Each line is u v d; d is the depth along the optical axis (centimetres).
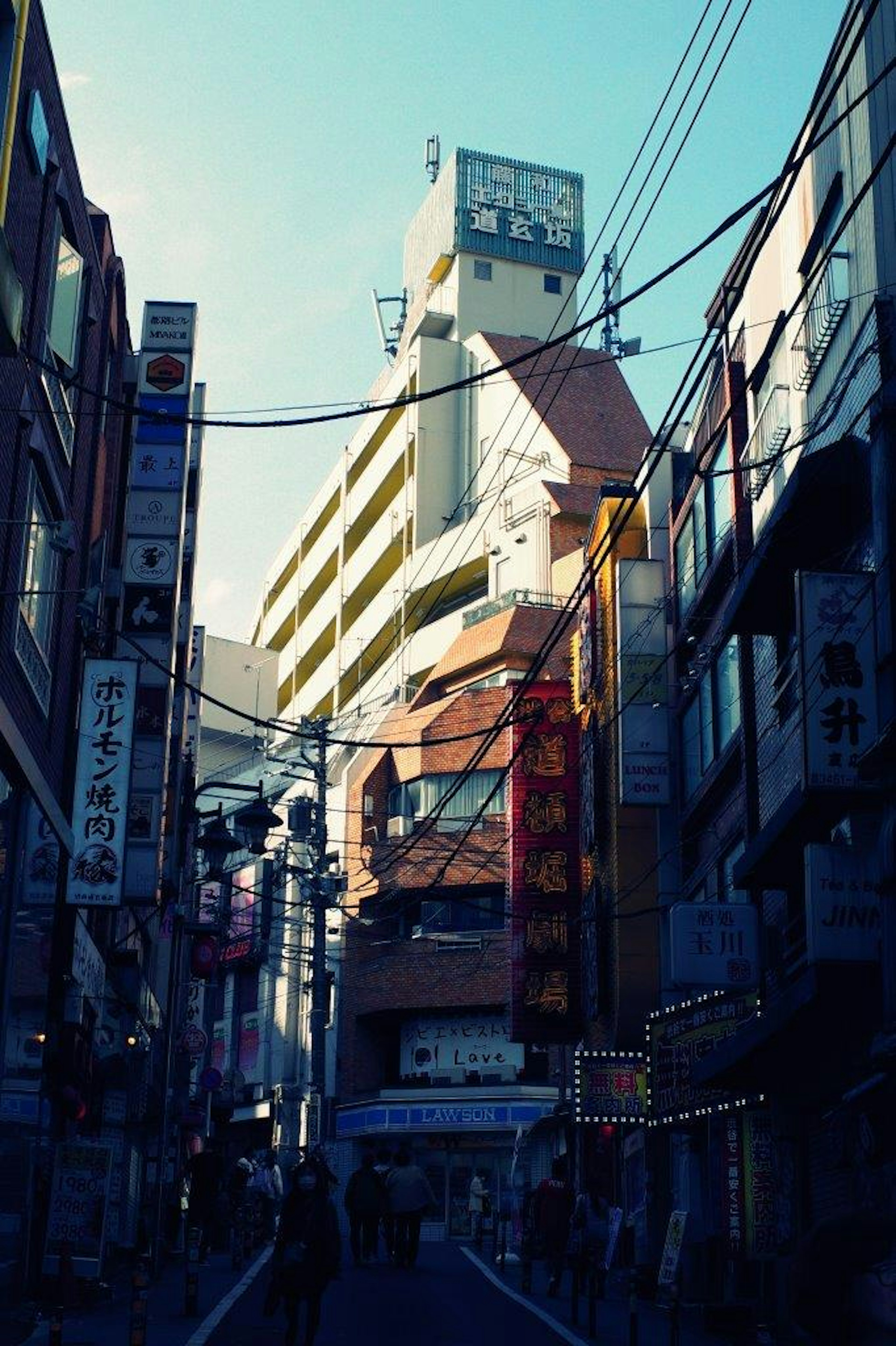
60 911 2138
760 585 2033
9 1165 1772
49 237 1898
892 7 1875
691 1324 1952
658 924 3053
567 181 7550
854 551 1828
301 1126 5759
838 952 1617
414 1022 5406
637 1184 3198
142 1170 3216
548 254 7406
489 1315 1903
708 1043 2445
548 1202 2256
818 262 2111
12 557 1786
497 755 5397
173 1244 2802
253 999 6350
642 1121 2934
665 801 2975
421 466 6894
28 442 1812
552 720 3738
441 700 5638
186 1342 1497
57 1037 2083
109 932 2705
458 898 5103
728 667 2628
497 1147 5188
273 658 8238
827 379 2067
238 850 2709
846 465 1756
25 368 1791
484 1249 3750
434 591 6681
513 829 3678
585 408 6569
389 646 7225
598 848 3350
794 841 1900
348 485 7838
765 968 2211
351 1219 2464
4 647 1747
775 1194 2158
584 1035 3556
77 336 2112
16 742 1769
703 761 2823
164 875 3016
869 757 1505
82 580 2305
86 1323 1628
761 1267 2098
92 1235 1580
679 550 3014
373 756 5709
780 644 2198
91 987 2330
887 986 1521
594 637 3378
